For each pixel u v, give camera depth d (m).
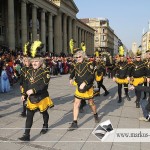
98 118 7.91
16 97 12.05
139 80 9.94
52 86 16.53
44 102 6.19
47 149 5.59
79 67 7.00
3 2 39.59
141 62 9.96
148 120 7.76
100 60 12.46
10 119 7.91
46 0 48.06
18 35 43.16
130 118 8.16
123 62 10.78
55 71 26.88
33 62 6.07
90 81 6.96
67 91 14.11
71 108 9.50
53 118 8.05
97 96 12.36
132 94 13.15
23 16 38.84
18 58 18.91
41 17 47.56
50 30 51.91
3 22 39.72
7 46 36.25
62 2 58.03
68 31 65.69
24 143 5.91
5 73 13.86
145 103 10.65
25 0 39.22
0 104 10.22
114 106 10.07
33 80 5.97
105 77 23.44
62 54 43.53
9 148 5.62
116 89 15.23
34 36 43.09
